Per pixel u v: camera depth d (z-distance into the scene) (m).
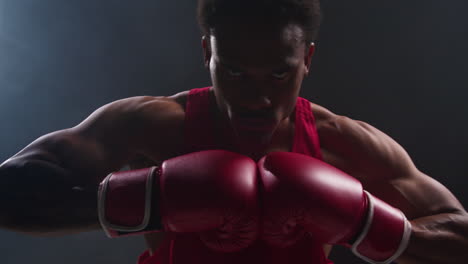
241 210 0.97
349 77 7.18
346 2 7.10
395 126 6.93
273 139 1.23
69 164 1.12
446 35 6.75
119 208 1.03
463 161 6.50
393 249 1.05
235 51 0.92
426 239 1.09
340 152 1.25
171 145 1.21
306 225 1.00
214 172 0.99
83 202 1.08
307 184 0.98
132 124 1.22
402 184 1.22
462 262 1.11
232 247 1.02
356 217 1.01
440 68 6.80
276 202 0.97
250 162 1.05
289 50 0.93
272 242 1.02
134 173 1.06
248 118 0.98
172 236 1.12
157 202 1.02
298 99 1.29
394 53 6.99
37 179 1.08
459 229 1.13
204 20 1.04
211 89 1.26
